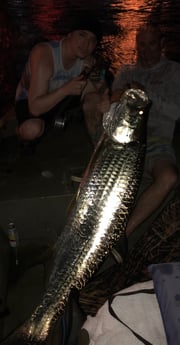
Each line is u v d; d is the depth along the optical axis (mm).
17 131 2297
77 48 1987
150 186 1808
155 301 1153
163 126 2076
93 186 1141
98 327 1167
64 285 1181
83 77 1974
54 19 10227
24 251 1922
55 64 2045
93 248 1153
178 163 2158
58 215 1962
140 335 1084
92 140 2088
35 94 2045
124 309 1148
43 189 1970
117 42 8219
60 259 1174
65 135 2570
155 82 2109
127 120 1114
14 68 6465
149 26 2061
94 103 2020
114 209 1137
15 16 10516
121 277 1633
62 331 1302
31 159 2258
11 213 1931
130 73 2180
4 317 1563
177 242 1664
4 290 1574
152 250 1682
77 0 12484
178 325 955
